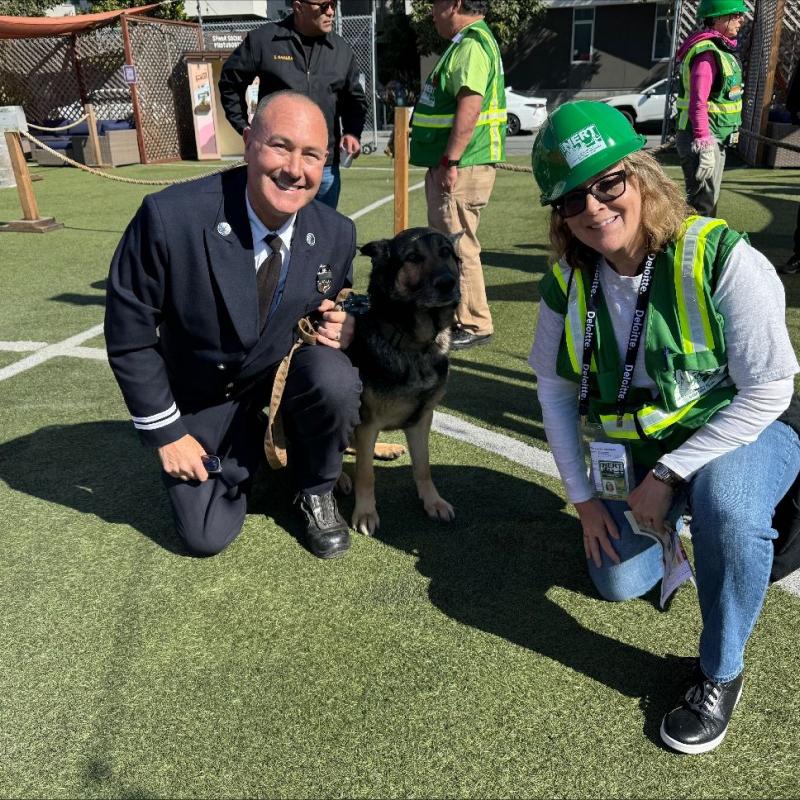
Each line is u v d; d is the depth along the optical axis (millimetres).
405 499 2943
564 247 1911
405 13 25266
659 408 1866
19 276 6469
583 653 2047
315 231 2410
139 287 2209
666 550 1970
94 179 13031
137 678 1986
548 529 2666
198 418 2510
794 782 1639
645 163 1721
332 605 2270
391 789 1650
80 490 2975
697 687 1789
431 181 4395
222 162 15188
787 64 12250
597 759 1715
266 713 1864
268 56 4297
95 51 15641
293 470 2678
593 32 23453
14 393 3957
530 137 19297
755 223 7609
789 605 2189
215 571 2447
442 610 2236
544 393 2127
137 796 1648
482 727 1809
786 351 1703
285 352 2471
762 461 1787
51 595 2326
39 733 1817
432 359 2602
